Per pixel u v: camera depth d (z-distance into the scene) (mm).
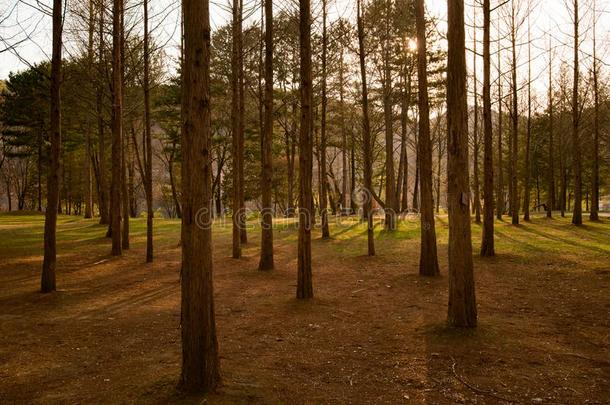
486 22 12758
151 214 14008
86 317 7801
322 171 19953
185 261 4195
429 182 10914
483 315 7289
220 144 34375
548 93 27094
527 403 4180
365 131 14344
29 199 57906
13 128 41500
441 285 9969
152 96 29000
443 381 4727
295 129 27219
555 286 9469
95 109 20938
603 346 5727
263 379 4738
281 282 10898
